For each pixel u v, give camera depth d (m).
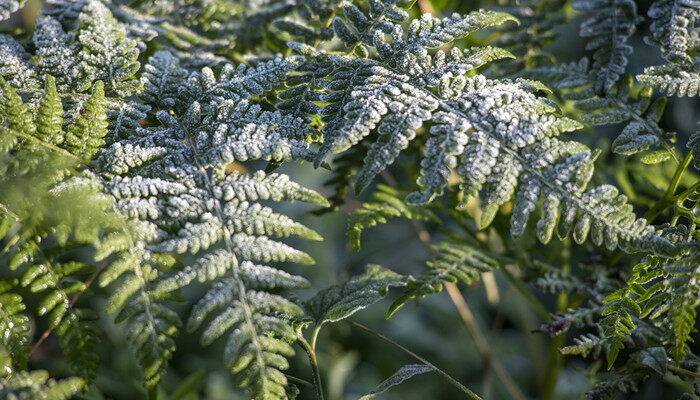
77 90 1.03
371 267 1.07
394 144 0.99
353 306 1.03
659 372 1.02
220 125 1.01
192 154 1.01
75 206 0.97
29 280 0.98
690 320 0.99
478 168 0.99
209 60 1.10
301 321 1.02
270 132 1.01
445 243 1.10
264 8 1.15
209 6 1.13
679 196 1.03
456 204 1.13
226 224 0.99
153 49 1.11
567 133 1.31
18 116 1.00
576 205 0.99
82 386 0.98
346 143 0.99
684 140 1.41
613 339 1.01
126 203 0.99
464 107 1.00
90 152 1.00
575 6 1.09
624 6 1.08
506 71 1.13
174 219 0.99
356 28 1.04
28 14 1.15
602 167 1.18
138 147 1.00
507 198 0.99
